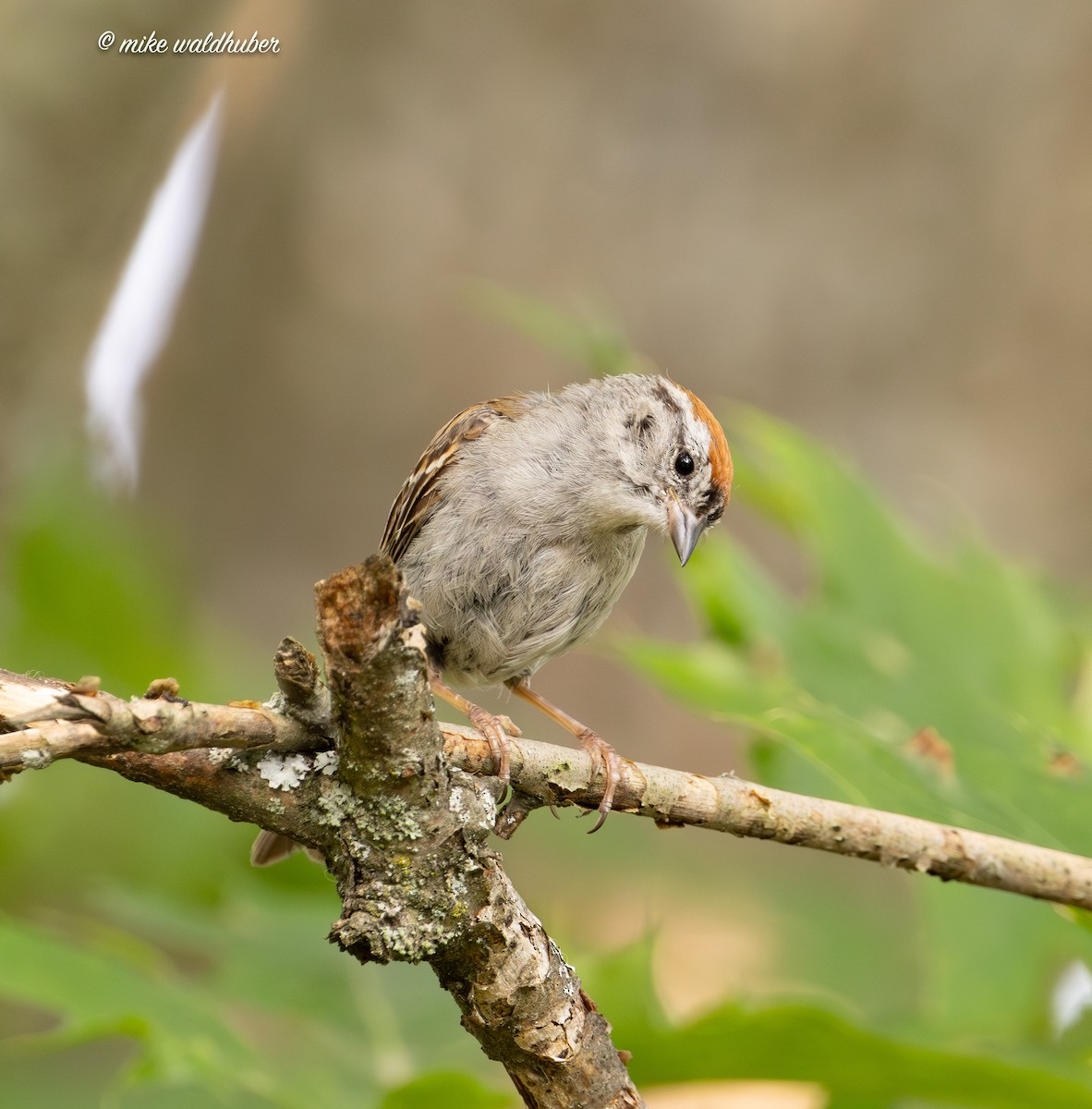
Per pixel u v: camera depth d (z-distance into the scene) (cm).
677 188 1375
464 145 1336
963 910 659
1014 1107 559
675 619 1408
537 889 1274
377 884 463
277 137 1307
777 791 550
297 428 1355
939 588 795
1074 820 612
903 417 1398
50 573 1070
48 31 1017
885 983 1262
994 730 718
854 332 1392
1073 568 1352
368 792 460
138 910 787
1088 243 1403
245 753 467
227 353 1341
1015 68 1402
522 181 1344
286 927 787
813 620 775
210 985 729
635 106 1366
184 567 1202
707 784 550
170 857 1002
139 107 1066
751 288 1382
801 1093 802
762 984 1252
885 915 1373
